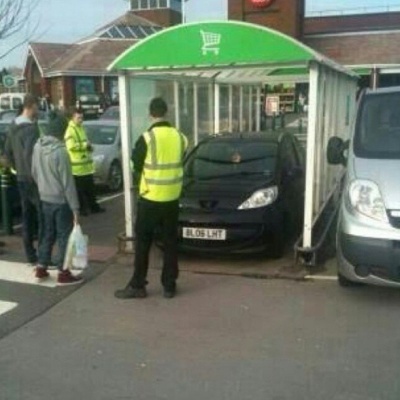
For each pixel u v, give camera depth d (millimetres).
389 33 31844
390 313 5590
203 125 10461
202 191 7316
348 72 10156
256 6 32938
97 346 4996
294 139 9312
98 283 6648
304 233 7047
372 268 5500
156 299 6102
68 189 6387
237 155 8086
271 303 5910
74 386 4316
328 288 6309
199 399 4082
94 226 9523
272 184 7363
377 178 5672
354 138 6355
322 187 8445
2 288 6492
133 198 7707
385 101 6609
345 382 4289
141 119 7953
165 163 5898
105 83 42656
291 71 9414
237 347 4914
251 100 13883
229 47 6953
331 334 5137
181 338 5121
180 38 7098
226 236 6984
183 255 7586
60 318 5641
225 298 6090
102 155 12562
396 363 4574
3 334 5273
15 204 8992
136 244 6086
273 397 4094
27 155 6953
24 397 4176
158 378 4402
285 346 4914
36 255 7371
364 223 5504
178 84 9148
